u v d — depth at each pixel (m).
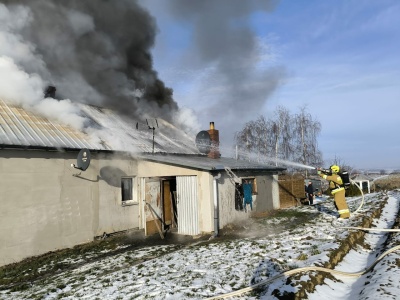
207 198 11.49
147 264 7.68
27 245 9.23
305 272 5.42
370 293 4.54
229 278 5.80
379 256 6.20
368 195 21.08
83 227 10.76
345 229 9.12
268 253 7.25
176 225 13.58
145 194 12.39
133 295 5.45
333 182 11.50
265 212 15.79
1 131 9.23
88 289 6.14
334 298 4.93
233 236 10.81
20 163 9.23
